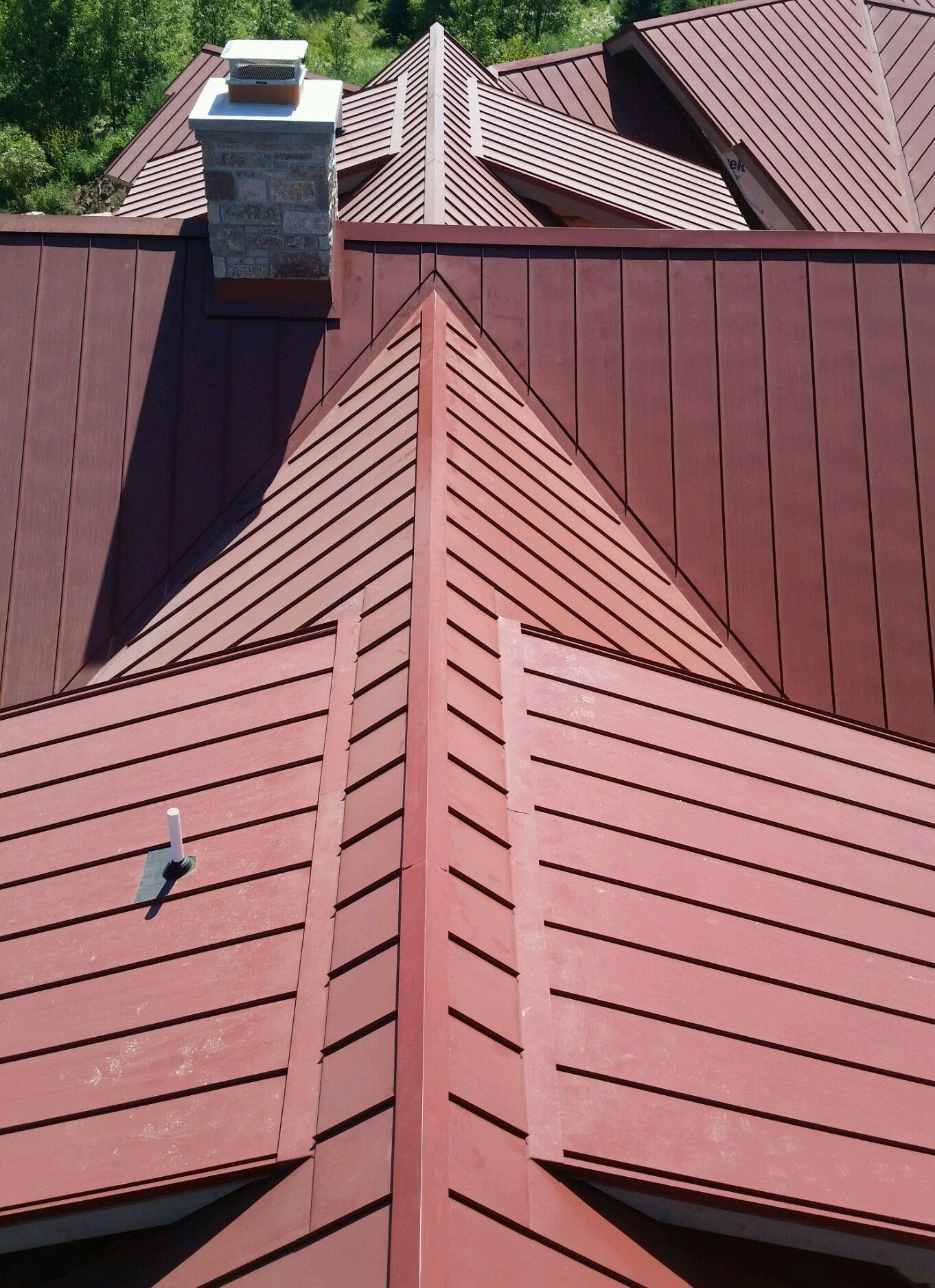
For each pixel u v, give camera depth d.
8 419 9.02
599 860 5.36
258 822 5.46
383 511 7.04
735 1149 4.53
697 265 9.69
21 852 5.95
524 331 9.44
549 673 6.25
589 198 14.86
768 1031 5.05
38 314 9.22
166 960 5.00
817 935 5.66
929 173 19.17
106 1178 4.29
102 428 9.05
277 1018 4.55
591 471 9.19
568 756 5.80
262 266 9.17
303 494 8.24
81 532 8.83
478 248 9.61
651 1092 4.55
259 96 8.62
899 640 8.98
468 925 4.57
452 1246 3.57
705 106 18.62
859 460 9.32
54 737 6.70
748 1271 4.88
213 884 5.24
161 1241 4.40
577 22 47.03
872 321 9.62
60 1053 4.80
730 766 6.42
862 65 20.69
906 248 9.78
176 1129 4.35
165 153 21.41
